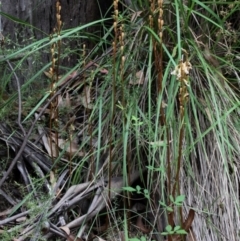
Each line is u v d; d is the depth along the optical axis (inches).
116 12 103.3
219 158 110.6
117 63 118.0
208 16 124.4
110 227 107.3
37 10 136.4
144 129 112.8
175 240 101.5
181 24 120.4
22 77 132.1
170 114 106.8
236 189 108.3
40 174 114.9
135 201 113.3
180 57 104.3
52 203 111.0
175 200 98.7
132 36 123.0
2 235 103.0
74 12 139.3
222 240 104.9
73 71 125.9
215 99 112.7
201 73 119.2
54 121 118.3
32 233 103.9
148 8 114.9
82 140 118.6
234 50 125.2
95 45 131.5
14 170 118.8
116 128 115.4
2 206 114.3
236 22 129.6
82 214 111.7
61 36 111.1
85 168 116.6
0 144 121.3
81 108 126.7
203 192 108.1
